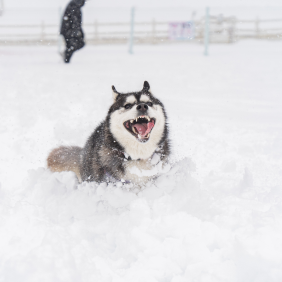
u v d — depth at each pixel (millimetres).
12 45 23547
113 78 10117
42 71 11078
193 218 2598
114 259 2420
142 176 3197
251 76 10750
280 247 2172
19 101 7137
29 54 17031
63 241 2209
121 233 2594
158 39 24344
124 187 3199
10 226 2443
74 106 6801
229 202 2947
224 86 9266
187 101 7539
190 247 2283
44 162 4398
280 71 11562
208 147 4914
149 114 3092
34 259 2010
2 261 2068
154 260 2205
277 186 3393
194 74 11164
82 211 2979
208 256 2201
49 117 6141
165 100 7613
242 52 18109
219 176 3863
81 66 12586
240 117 6336
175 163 3461
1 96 7566
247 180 3598
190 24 20438
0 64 12648
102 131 3512
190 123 5926
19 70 11195
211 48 20844
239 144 4988
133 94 3355
